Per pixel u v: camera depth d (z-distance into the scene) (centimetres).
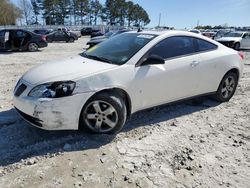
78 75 373
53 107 357
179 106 543
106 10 8919
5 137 397
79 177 312
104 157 352
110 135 402
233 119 491
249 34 2175
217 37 2294
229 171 333
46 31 3102
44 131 413
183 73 466
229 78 565
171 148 379
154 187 299
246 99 611
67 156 352
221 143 400
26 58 1333
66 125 371
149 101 438
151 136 411
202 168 337
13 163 335
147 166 336
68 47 2158
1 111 497
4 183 299
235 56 563
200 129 444
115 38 505
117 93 402
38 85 366
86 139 392
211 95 566
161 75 436
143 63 419
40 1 7931
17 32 1590
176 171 329
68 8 8169
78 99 367
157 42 443
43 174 315
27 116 377
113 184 302
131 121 461
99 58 437
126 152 365
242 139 415
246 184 310
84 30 4806
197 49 501
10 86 694
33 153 357
